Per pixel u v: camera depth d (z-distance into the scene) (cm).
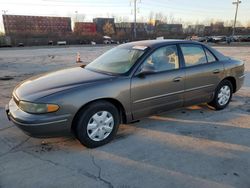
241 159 310
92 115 331
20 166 296
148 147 343
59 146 347
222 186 257
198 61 442
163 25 7600
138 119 384
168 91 397
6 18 5653
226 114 472
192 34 7225
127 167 295
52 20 6275
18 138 371
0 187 256
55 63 1417
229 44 3931
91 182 266
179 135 381
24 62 1483
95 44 5034
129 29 7269
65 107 307
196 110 494
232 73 490
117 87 343
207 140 363
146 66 372
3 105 535
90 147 339
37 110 302
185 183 263
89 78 353
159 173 282
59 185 261
